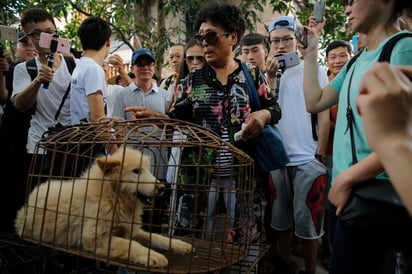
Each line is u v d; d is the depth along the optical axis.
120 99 3.45
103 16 5.48
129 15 5.30
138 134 2.03
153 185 1.76
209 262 1.56
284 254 2.99
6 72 3.03
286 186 2.86
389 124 0.52
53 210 1.75
